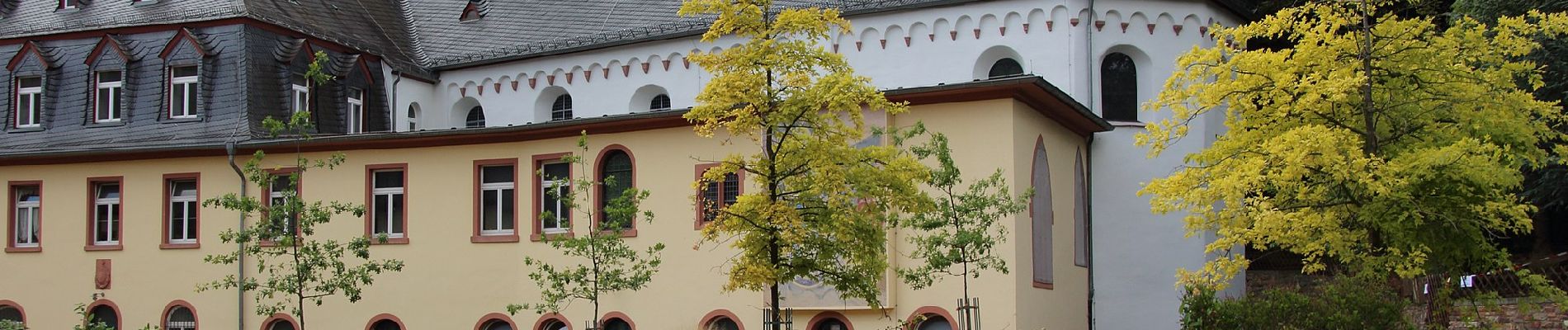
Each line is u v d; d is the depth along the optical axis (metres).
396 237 36.28
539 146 35.00
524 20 44.16
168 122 38.81
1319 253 23.97
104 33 39.97
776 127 23.23
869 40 37.41
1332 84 23.00
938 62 36.56
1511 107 24.38
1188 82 25.97
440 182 35.91
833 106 22.44
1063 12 35.41
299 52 39.38
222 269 37.22
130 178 38.47
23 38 40.69
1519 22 24.36
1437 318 25.80
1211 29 25.70
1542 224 40.97
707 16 39.62
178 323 37.59
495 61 42.75
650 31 40.38
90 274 38.56
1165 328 35.66
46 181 39.31
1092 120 34.19
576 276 27.58
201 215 37.47
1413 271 22.91
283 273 36.41
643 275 28.48
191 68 39.06
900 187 23.47
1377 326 25.00
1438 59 24.11
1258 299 26.67
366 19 44.62
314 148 36.78
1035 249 31.80
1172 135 30.52
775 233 23.22
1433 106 24.27
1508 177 22.88
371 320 36.09
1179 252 35.88
